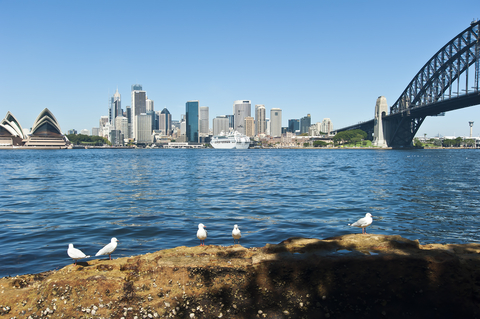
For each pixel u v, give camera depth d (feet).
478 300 27.43
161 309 26.71
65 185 126.31
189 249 32.71
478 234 54.08
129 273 29.50
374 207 77.61
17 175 175.42
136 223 61.52
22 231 55.88
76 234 53.83
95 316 26.05
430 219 64.75
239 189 112.37
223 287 28.30
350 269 28.22
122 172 198.49
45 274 31.63
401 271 28.14
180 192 105.09
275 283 28.27
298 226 58.39
